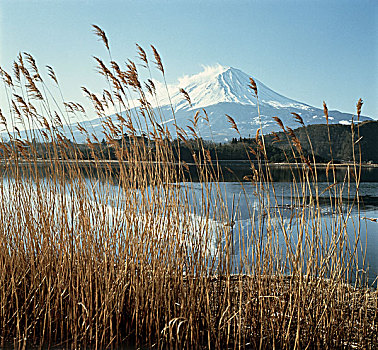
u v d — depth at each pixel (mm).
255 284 5184
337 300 5074
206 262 5160
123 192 5504
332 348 4723
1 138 5840
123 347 4855
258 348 4863
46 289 5523
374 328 5020
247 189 25078
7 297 5430
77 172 5527
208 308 4793
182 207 5586
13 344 4871
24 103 5676
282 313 4910
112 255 5285
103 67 5352
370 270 7859
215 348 4758
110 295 5031
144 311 5121
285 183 30422
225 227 5184
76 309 5109
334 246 4887
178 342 4832
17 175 5863
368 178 39906
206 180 5219
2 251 5578
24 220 5828
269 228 5043
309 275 4941
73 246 5434
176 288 5332
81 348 4809
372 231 12078
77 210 5656
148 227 5570
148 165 5359
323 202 17109
